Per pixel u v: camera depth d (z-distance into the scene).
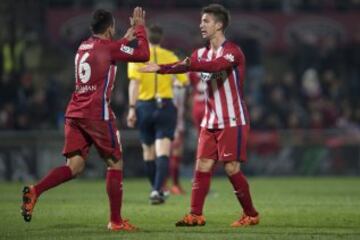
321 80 69.88
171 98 35.28
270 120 63.66
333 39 72.19
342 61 71.75
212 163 25.48
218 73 24.98
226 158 25.16
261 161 60.41
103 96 24.16
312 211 31.12
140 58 24.28
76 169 24.55
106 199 37.03
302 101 67.94
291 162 60.62
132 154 57.50
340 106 68.06
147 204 34.53
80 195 39.97
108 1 69.31
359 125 66.00
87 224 26.25
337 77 71.12
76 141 24.38
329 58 71.69
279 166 60.53
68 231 24.25
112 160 24.42
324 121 65.25
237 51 25.00
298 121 65.19
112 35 24.64
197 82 40.81
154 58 35.19
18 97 62.59
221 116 25.11
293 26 71.94
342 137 60.88
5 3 66.25
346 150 60.81
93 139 24.20
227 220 27.70
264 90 68.12
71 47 68.12
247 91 68.44
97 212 30.23
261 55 71.56
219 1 71.31
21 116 60.03
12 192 42.34
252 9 72.56
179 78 36.62
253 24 71.50
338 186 48.88
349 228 25.53
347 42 72.12
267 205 33.88
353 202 35.75
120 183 24.47
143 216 29.05
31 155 56.00
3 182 54.12
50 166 56.28
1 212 30.33
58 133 56.38
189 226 25.33
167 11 69.25
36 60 66.75
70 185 49.34
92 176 56.22
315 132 60.81
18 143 55.78
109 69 24.17
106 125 24.17
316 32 72.19
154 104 35.00
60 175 24.22
